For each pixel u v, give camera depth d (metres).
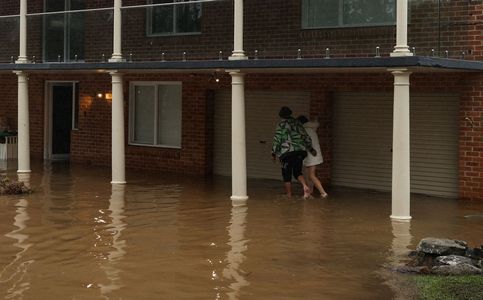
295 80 16.25
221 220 11.72
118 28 16.25
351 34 13.83
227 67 14.09
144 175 17.97
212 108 18.09
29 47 19.00
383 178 15.39
